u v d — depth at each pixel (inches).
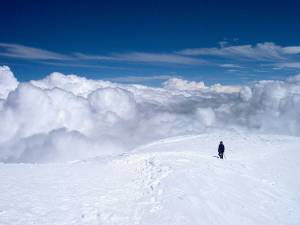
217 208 795.4
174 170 1039.0
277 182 1178.0
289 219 855.1
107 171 1079.0
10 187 755.4
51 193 751.7
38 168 1045.2
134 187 892.0
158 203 764.0
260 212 855.7
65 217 624.1
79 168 1106.1
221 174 1104.2
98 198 760.3
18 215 595.5
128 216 678.5
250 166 1359.5
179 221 679.7
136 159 1274.6
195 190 867.4
